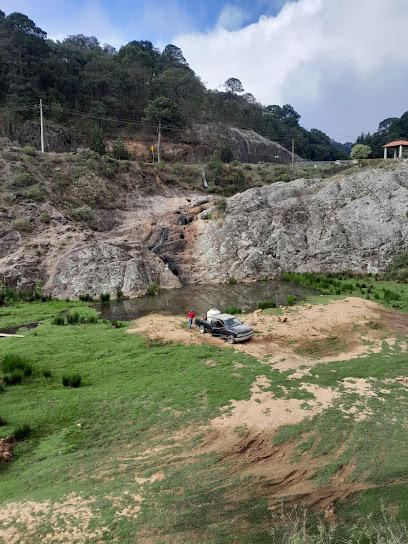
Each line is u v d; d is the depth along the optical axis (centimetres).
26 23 6906
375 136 10725
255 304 2842
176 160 7069
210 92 10644
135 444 1109
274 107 14788
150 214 4431
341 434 1105
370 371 1568
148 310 2706
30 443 1123
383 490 895
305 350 1856
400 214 3944
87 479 952
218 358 1734
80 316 2500
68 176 4388
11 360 1622
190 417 1228
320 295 3014
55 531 761
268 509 849
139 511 826
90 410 1292
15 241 3366
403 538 756
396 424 1149
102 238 3700
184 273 3769
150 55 10400
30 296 2878
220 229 4116
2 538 741
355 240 3950
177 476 948
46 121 6006
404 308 2530
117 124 7225
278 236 4062
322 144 13725
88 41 11038
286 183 4909
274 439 1087
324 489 905
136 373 1582
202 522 804
